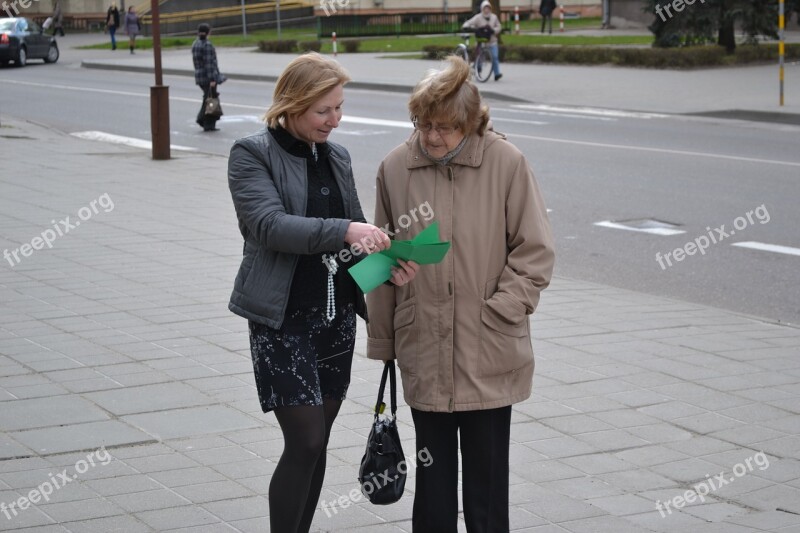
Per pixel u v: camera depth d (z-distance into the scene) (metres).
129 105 24.75
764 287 9.20
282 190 3.87
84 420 5.64
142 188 13.64
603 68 31.39
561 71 30.81
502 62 34.12
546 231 3.86
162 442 5.37
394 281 3.74
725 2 32.25
